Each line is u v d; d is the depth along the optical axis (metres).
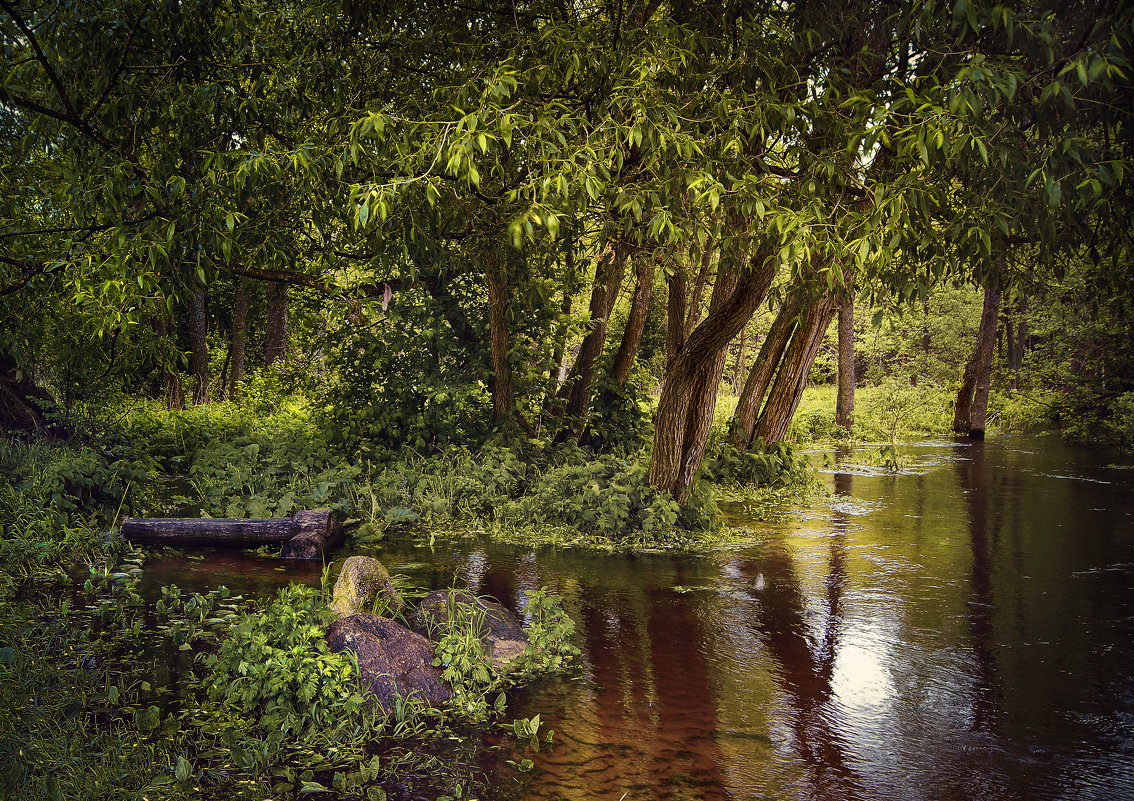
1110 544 9.80
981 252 4.67
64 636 5.73
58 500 8.50
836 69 5.57
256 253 7.61
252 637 4.82
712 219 6.53
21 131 6.62
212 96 5.96
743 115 5.63
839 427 25.53
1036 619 6.79
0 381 10.85
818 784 3.98
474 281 13.80
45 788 3.56
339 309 13.82
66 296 6.43
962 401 26.88
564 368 21.50
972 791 3.94
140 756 3.99
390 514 10.40
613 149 5.00
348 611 5.88
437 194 5.00
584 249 8.53
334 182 7.07
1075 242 4.79
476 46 7.01
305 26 8.48
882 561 8.85
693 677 5.41
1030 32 3.52
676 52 5.80
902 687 5.27
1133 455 20.23
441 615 5.95
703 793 3.88
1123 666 5.69
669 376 10.12
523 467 12.72
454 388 13.00
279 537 8.79
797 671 5.54
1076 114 3.76
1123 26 3.31
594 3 8.03
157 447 14.34
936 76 4.36
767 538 10.06
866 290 5.41
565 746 4.37
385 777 4.00
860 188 5.54
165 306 5.46
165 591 6.95
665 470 10.12
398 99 7.36
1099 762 4.26
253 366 28.59
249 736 4.35
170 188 5.50
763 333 37.56
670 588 7.62
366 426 12.98
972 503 12.95
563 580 7.85
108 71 5.66
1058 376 29.39
